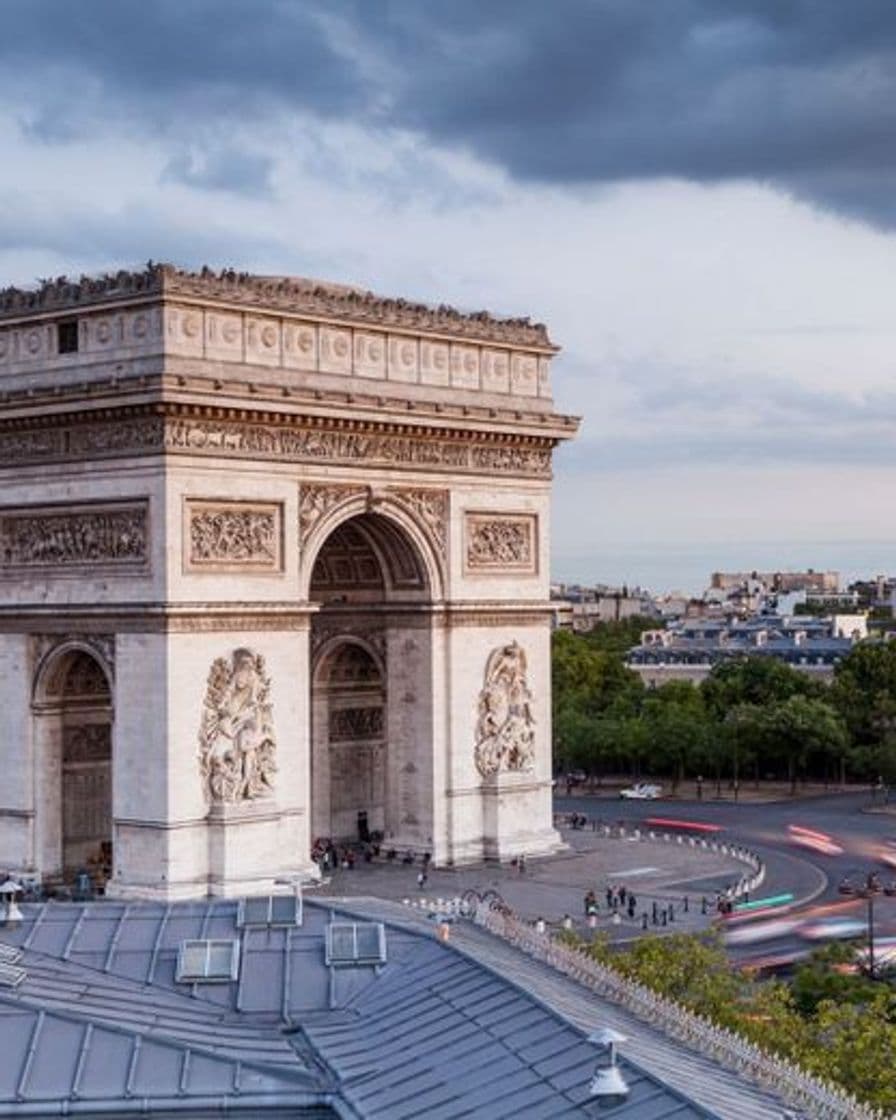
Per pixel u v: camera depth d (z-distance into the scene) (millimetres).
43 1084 87250
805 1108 86312
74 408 199750
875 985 165000
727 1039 96000
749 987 152000
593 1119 78562
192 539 197375
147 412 195000
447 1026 94000
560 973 113000
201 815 197875
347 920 112062
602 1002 105312
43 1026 91062
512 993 95625
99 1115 85750
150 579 196250
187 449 196625
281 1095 87375
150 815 196125
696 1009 135375
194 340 198375
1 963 103688
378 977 105125
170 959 108000
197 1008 102250
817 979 165375
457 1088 86000
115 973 107125
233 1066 89625
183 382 193750
